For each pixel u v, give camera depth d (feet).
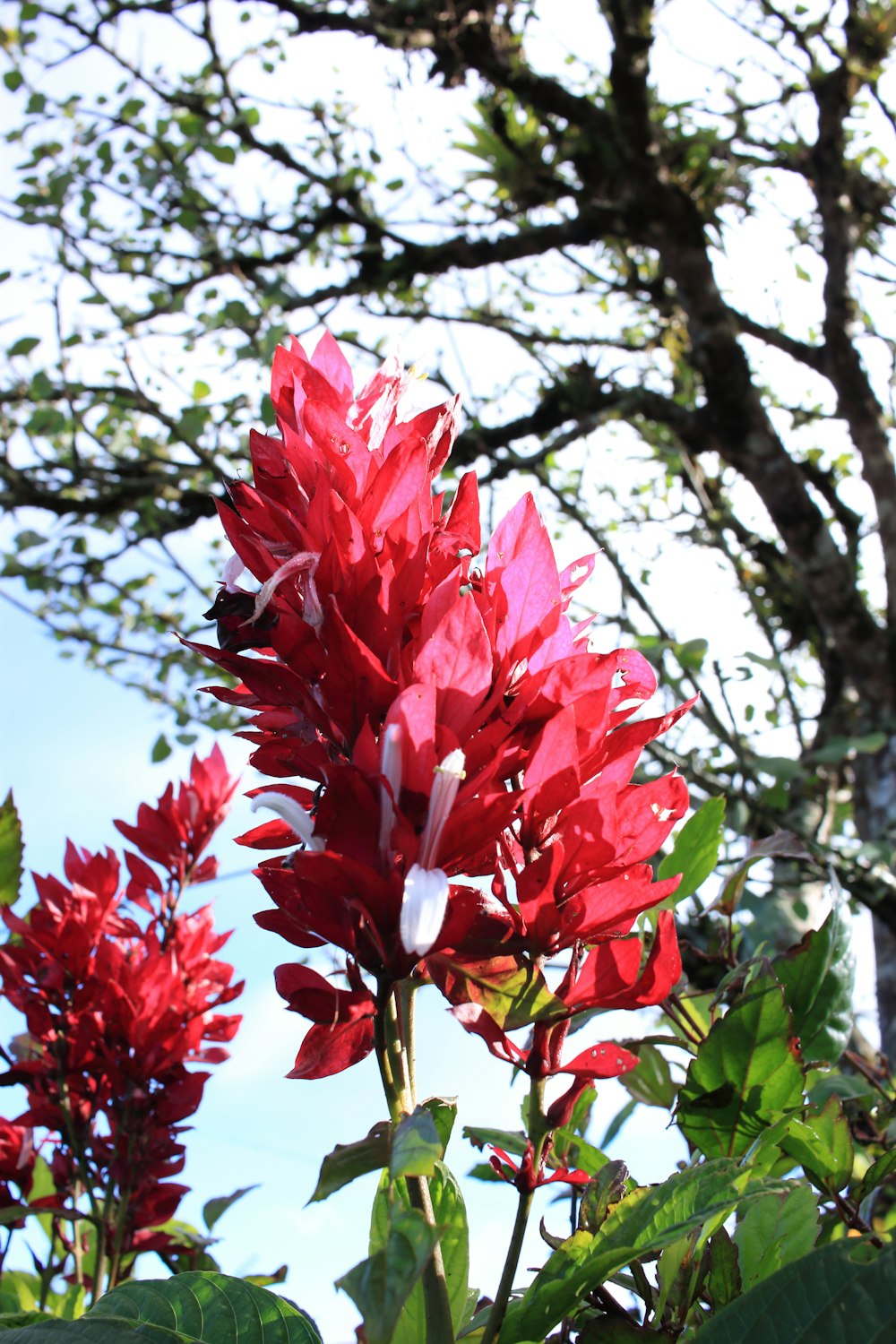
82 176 10.75
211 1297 2.60
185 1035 4.05
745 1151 2.84
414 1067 2.45
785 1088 2.79
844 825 13.74
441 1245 2.62
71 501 11.02
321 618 2.41
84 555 11.13
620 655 2.52
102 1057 4.00
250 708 2.57
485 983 2.39
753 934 5.49
